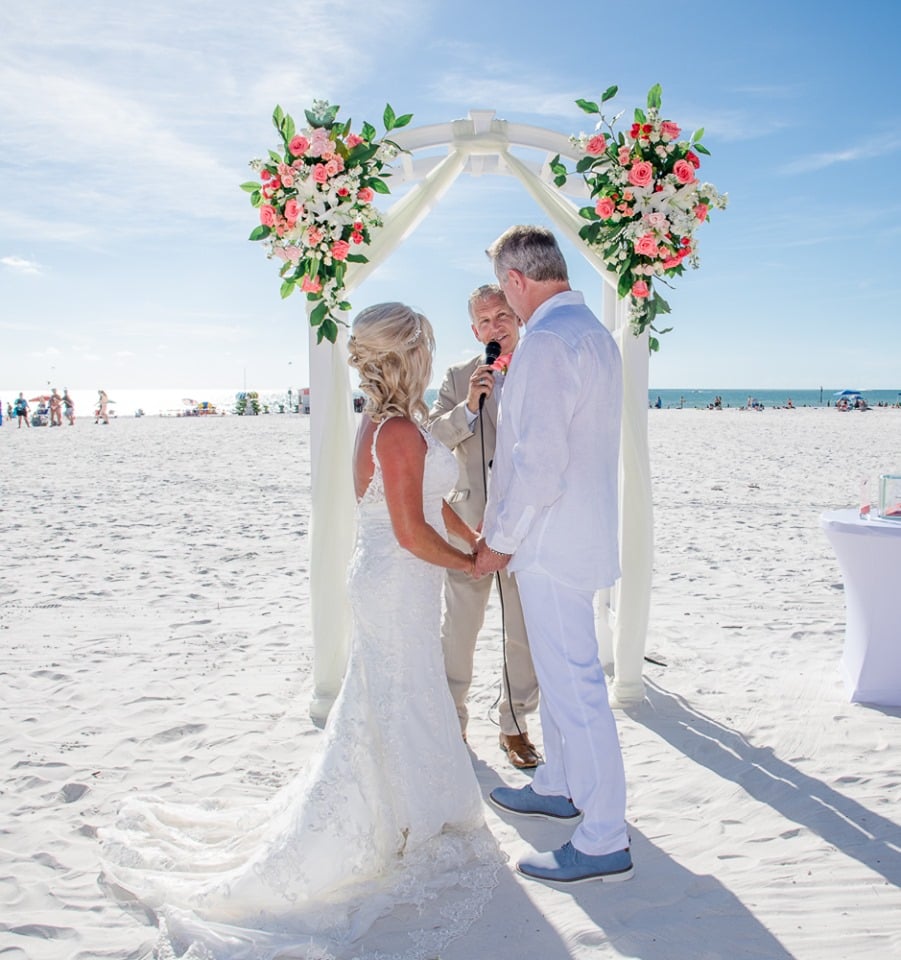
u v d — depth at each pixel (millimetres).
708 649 5098
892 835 2936
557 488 2594
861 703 4168
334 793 2600
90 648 5105
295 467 15773
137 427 30625
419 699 2768
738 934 2412
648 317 3730
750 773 3457
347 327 4086
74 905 2570
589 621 2771
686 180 3484
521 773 3566
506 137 4082
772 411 50938
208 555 7898
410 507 2668
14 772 3443
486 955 2352
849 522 4156
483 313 3590
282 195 3438
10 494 11820
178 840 2826
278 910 2490
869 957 2297
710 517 9992
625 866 2705
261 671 4730
